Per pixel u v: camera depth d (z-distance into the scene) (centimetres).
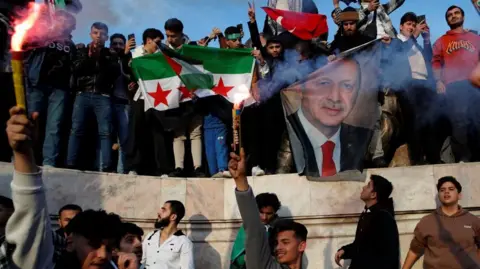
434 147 845
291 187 827
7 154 840
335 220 806
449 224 664
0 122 836
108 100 845
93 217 346
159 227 757
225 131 868
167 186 834
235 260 719
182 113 868
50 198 766
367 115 820
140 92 879
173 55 862
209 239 826
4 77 838
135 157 875
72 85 827
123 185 816
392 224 611
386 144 845
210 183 840
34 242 298
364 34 884
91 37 836
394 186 798
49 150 805
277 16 864
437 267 657
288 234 425
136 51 914
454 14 841
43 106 807
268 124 867
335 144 818
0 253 300
